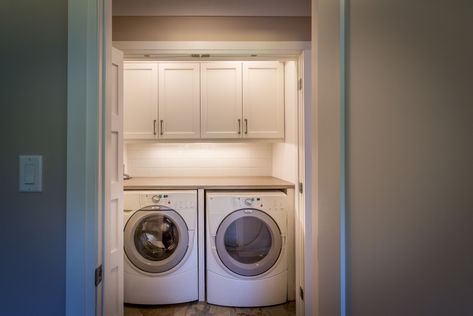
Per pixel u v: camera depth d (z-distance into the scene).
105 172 1.00
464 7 0.43
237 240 2.60
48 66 0.95
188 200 2.56
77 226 0.93
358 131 0.74
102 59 0.99
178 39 2.10
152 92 2.99
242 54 2.15
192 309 2.50
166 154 3.35
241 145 3.36
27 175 0.94
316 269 1.02
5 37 0.95
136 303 2.52
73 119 0.93
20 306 0.94
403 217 0.58
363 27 0.72
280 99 2.97
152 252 2.60
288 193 2.61
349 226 0.79
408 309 0.56
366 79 0.71
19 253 0.95
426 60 0.51
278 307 2.53
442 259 0.48
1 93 0.95
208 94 2.99
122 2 2.01
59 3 0.95
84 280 0.92
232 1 2.04
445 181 0.47
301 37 2.14
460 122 0.44
